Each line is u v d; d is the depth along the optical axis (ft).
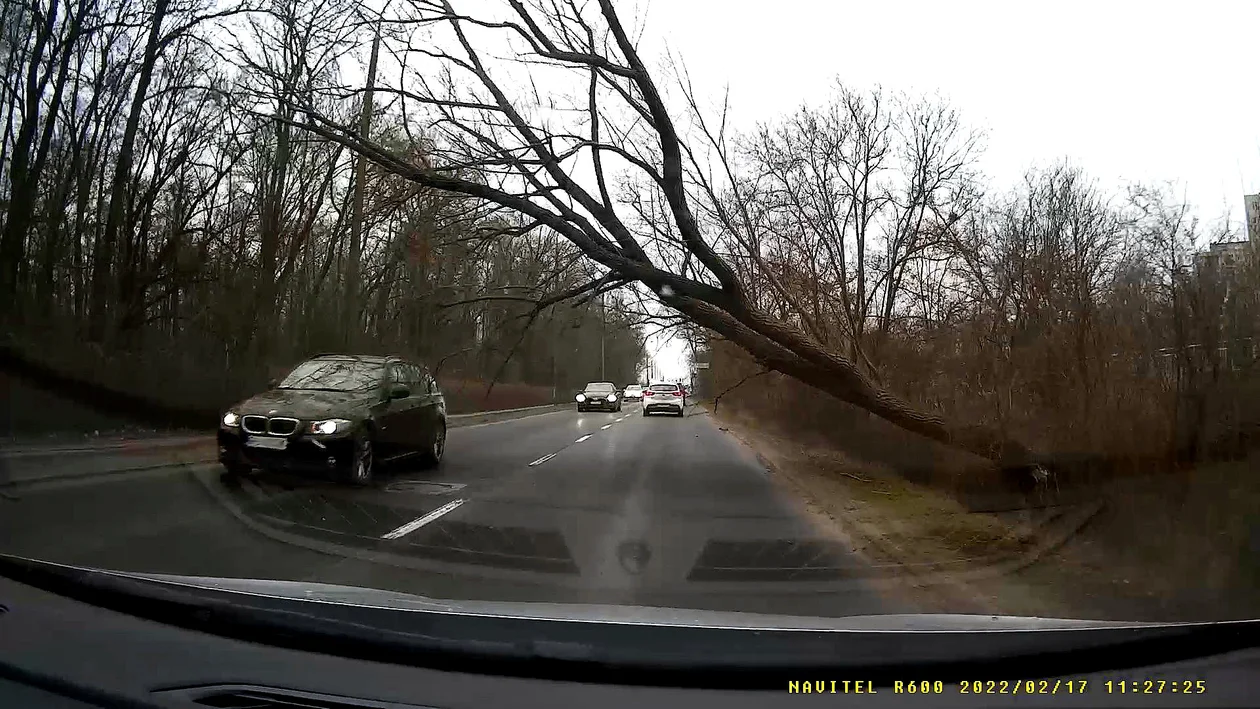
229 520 25.00
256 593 13.84
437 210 38.04
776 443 65.82
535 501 31.76
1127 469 24.14
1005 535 26.08
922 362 43.45
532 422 92.17
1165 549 21.81
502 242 42.22
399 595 14.64
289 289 71.61
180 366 54.29
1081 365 27.73
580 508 30.48
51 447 40.09
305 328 74.74
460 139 36.65
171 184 62.28
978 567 21.80
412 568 20.21
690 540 25.12
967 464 34.91
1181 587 19.48
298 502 28.81
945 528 27.22
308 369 37.24
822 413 60.23
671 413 120.06
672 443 65.21
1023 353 31.42
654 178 37.50
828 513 31.24
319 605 12.35
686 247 39.09
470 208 37.81
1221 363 22.94
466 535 24.50
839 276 51.26
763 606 17.93
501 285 42.50
